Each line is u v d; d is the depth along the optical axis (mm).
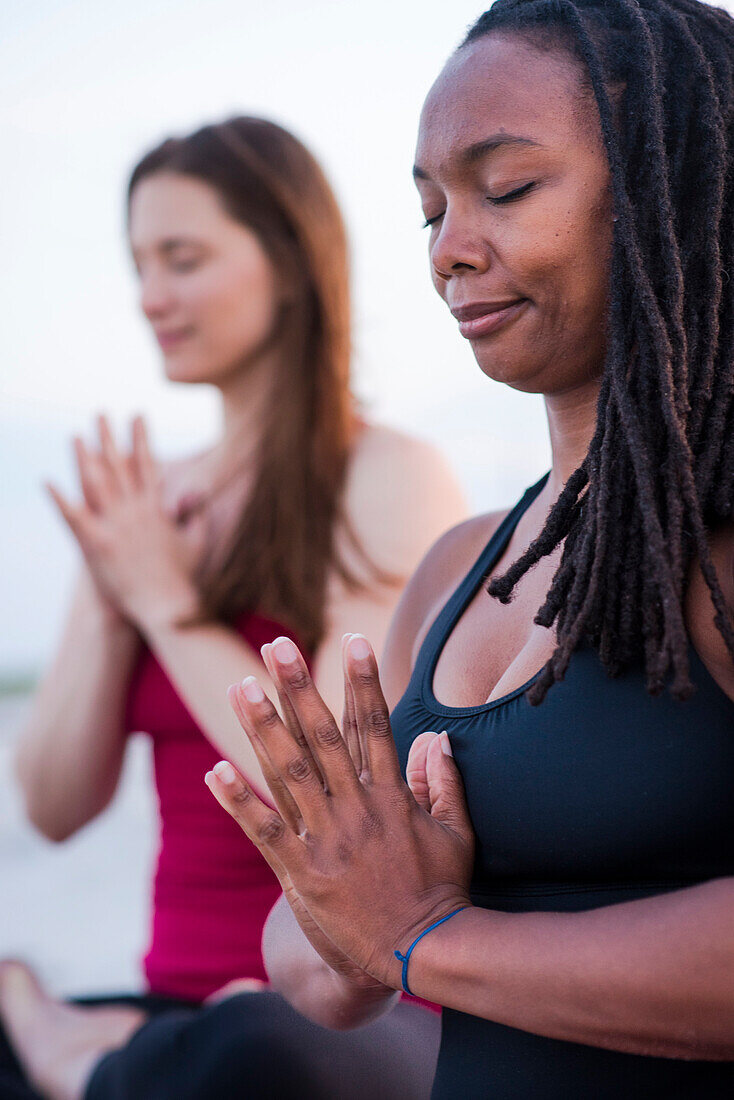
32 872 5941
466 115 984
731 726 879
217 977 1839
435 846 947
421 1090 1359
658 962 798
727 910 795
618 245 934
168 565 2004
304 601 1937
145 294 2119
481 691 1071
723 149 951
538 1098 939
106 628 2098
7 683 15711
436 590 1301
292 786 927
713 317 911
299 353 2084
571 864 933
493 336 1009
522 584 1087
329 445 2033
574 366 1014
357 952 926
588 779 918
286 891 1064
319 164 2178
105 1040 1779
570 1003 830
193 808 1918
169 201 2086
